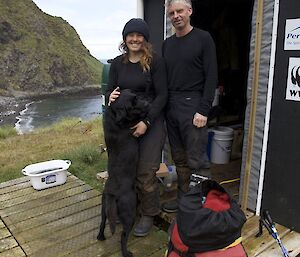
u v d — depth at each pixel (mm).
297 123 2699
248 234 2797
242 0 4719
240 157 4609
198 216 1772
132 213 2609
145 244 2828
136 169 2744
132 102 2572
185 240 1831
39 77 57188
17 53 57844
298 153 2734
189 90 2793
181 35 2742
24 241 2891
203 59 2662
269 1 2717
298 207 2799
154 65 2678
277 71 2758
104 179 4254
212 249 1820
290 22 2609
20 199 3684
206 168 2943
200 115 2697
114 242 2869
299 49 2592
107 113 2730
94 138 7980
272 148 2898
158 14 3844
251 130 3012
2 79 52656
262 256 2521
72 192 3863
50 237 2949
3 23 59438
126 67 2742
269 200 2996
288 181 2834
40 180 3898
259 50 2840
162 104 2721
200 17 4523
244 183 3156
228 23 4855
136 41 2578
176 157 3080
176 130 2967
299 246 2643
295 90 2666
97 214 3350
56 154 6355
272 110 2846
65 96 54250
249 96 2986
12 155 6504
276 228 2898
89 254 2709
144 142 2756
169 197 3529
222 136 4336
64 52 67375
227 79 5039
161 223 3336
